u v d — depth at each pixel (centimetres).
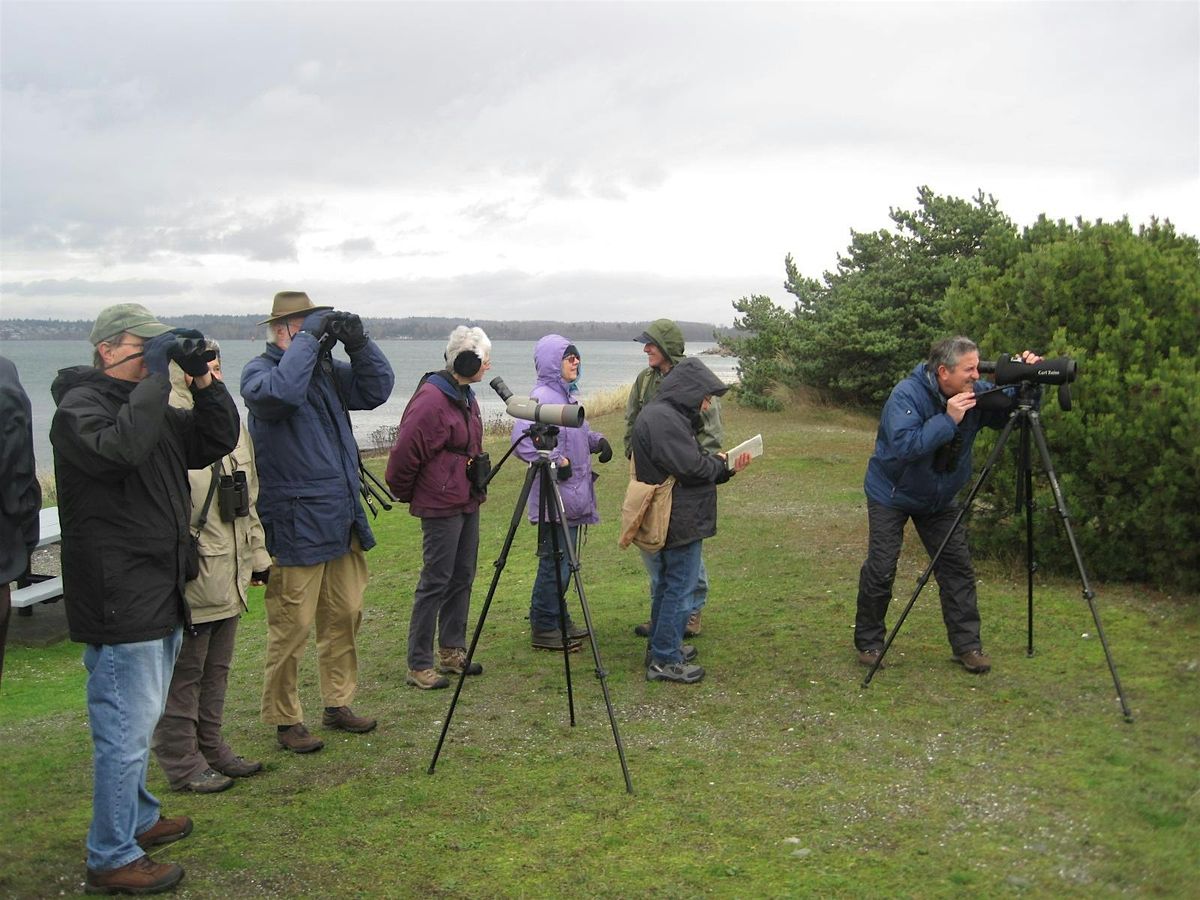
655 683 580
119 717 359
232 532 445
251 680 646
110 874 360
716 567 851
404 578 917
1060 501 517
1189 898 333
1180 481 659
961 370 536
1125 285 734
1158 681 534
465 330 577
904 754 464
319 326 475
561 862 377
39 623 825
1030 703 516
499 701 564
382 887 363
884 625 607
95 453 338
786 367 2042
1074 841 375
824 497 1140
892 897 342
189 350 359
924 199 1950
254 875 374
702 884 356
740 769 457
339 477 485
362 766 477
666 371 671
